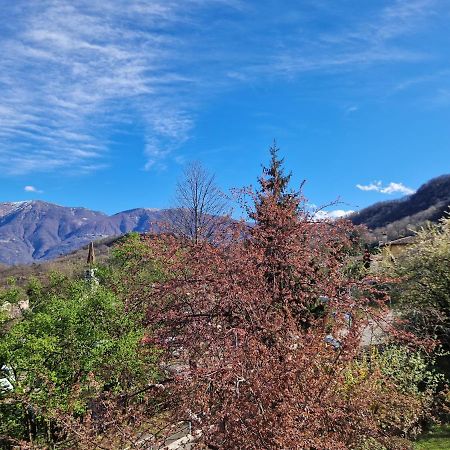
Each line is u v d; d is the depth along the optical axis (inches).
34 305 505.7
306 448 182.4
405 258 688.4
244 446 177.0
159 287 275.1
